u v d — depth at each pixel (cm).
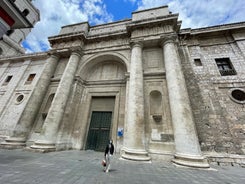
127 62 1252
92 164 667
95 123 1277
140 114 923
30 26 530
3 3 446
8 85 1789
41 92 1336
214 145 855
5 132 1428
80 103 1349
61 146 1073
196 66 1140
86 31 1653
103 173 522
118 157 897
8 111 1573
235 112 925
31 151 951
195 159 702
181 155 744
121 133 1105
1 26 462
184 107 855
